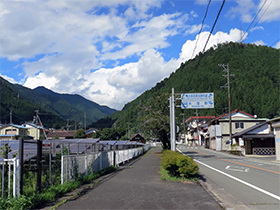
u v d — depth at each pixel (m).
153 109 35.22
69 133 56.28
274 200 7.00
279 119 19.83
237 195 7.65
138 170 14.20
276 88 61.62
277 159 20.66
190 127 82.25
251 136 30.88
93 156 11.71
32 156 8.70
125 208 5.99
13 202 5.80
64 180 8.29
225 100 68.31
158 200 6.79
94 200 6.79
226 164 17.64
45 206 6.19
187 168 10.16
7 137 35.69
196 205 6.28
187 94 20.50
